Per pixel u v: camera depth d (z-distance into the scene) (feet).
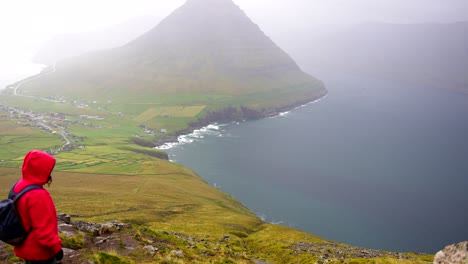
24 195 29.01
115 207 398.62
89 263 59.93
